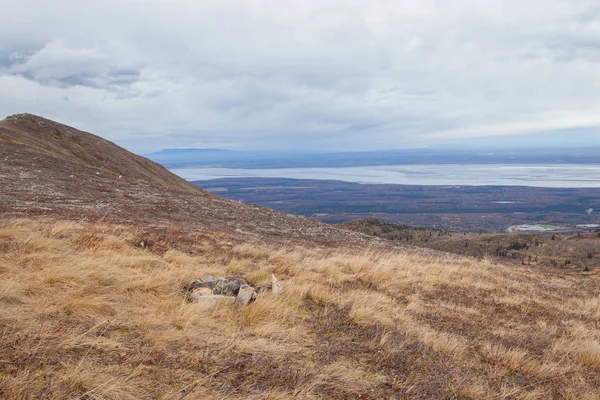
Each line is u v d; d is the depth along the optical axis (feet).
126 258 27.61
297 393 13.61
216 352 15.75
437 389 15.65
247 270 31.96
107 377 12.44
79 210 57.98
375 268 37.52
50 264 22.52
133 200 76.79
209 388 12.92
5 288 17.40
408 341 20.22
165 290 22.86
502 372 18.48
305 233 77.05
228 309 21.25
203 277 26.21
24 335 13.98
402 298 30.07
